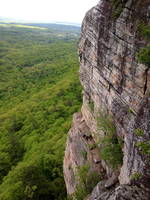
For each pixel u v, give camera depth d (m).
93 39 12.74
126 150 7.83
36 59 132.75
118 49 9.51
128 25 8.59
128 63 8.77
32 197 20.83
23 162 32.28
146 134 6.16
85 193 12.39
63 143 31.28
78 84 61.34
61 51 159.62
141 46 7.80
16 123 50.31
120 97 9.93
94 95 14.05
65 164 19.73
